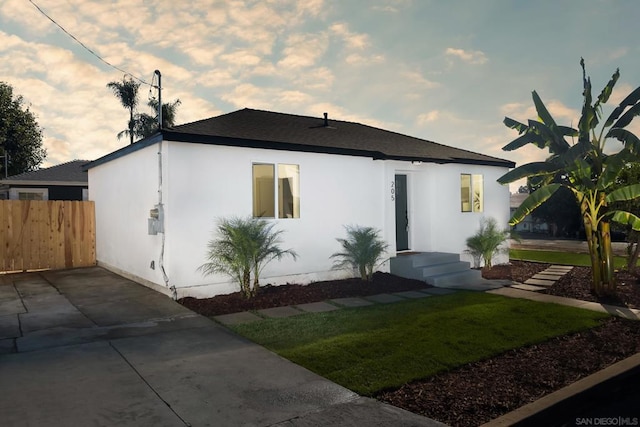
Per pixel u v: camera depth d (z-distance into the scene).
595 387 4.43
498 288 10.15
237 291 9.19
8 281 10.87
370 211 11.34
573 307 8.02
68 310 7.59
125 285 10.02
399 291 9.73
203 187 8.77
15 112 36.38
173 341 5.79
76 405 3.76
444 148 15.29
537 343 5.87
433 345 5.64
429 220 12.99
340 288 9.63
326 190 10.52
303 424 3.48
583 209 9.15
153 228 8.66
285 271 9.81
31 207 12.92
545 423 3.83
